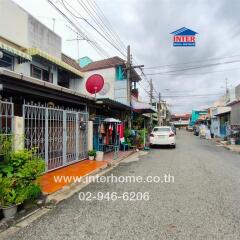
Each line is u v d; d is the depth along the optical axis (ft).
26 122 24.35
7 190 15.29
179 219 14.79
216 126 125.18
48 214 15.88
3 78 20.53
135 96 91.86
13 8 38.04
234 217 15.06
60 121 30.40
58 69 50.93
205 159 41.01
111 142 48.26
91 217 15.28
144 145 58.95
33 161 18.20
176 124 368.48
